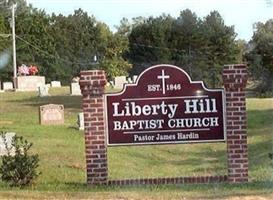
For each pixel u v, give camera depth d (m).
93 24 80.81
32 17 75.31
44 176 15.48
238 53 72.38
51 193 11.84
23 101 38.56
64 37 77.12
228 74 12.91
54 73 74.88
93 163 13.03
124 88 13.05
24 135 22.86
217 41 72.56
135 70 75.62
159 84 13.07
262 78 46.81
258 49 47.84
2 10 77.44
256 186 12.34
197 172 16.88
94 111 13.04
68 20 80.00
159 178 13.22
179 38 74.56
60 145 20.53
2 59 70.00
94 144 13.05
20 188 12.76
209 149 21.31
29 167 13.20
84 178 15.29
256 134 23.98
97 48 78.00
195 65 69.69
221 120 13.03
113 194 11.58
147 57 76.00
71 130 25.19
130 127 13.07
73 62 76.50
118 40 77.38
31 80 55.22
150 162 19.12
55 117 27.53
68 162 17.52
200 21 74.69
